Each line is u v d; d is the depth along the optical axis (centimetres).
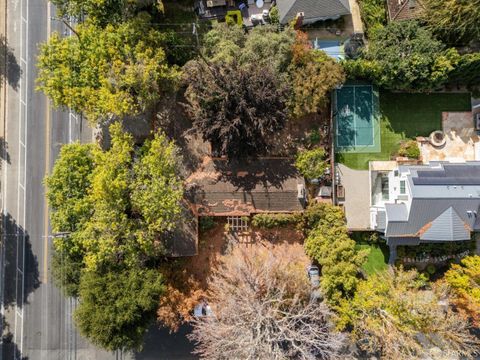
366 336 3425
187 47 3641
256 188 3681
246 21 3809
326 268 3422
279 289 3123
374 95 3844
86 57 3225
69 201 3192
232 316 3025
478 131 3838
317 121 3834
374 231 3769
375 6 3769
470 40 3616
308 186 3800
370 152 3847
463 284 3338
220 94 3198
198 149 3709
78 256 3328
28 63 3891
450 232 3353
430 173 3447
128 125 3653
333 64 3500
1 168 3859
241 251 3606
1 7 3891
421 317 3153
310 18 3700
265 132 3478
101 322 3006
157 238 3506
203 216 3694
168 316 3284
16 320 3794
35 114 3872
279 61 3462
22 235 3838
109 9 3338
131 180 3209
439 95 3866
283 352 3106
